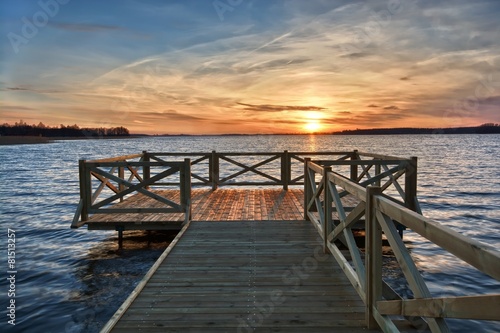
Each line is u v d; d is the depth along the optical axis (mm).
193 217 6355
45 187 16734
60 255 6402
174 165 6133
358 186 2975
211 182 9281
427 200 12641
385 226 2316
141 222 6059
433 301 1713
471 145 66812
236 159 35500
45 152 51094
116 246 6695
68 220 9680
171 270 3893
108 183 6988
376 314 2551
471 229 8609
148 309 3008
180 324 2766
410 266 1993
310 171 5777
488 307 1287
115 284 5066
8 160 35688
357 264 3031
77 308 4414
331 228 4297
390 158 6719
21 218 9984
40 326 4016
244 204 7496
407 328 2744
